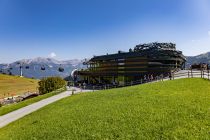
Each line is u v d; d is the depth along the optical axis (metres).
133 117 27.38
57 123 30.64
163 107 29.69
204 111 26.09
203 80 48.09
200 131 21.14
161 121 24.72
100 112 31.94
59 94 76.38
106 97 43.84
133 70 103.06
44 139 25.62
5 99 93.56
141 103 33.34
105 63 120.50
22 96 101.81
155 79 83.44
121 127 24.88
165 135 21.28
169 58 100.00
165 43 109.25
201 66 87.81
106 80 119.75
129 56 105.19
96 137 23.50
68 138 24.48
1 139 30.06
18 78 194.62
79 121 29.44
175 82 48.78
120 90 50.88
